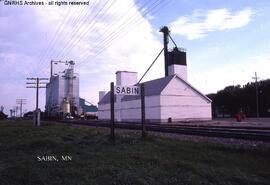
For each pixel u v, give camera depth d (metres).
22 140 18.72
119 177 8.02
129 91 18.39
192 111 48.94
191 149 12.88
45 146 15.00
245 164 9.65
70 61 58.19
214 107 83.56
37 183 7.95
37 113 42.25
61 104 57.09
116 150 12.98
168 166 9.27
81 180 8.01
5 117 124.00
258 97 73.19
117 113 58.12
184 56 59.47
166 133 21.44
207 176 8.04
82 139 17.81
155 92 47.28
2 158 12.05
